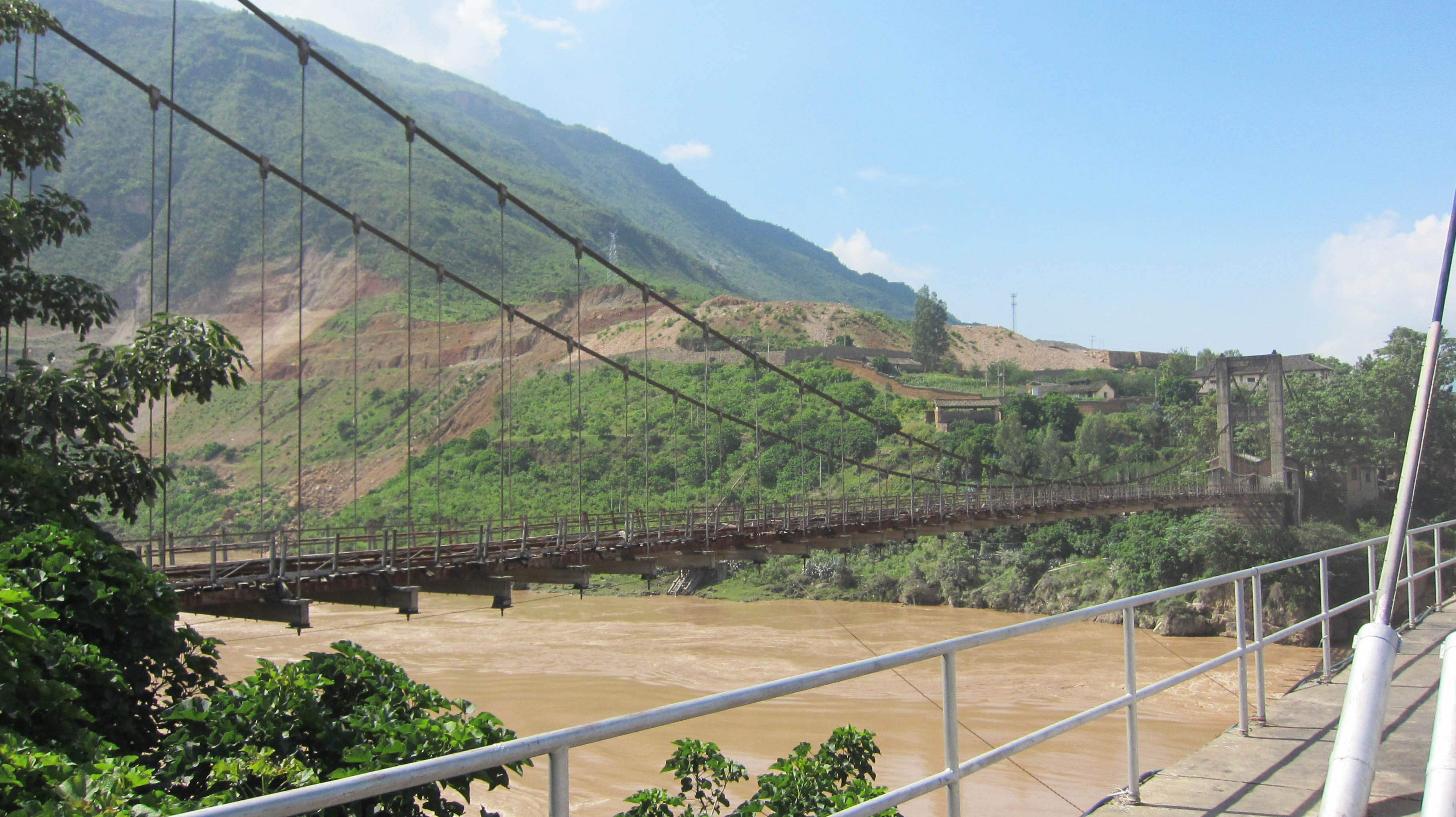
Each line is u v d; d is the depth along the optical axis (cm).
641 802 732
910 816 1739
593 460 5997
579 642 4028
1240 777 443
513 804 1967
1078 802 1819
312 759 568
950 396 7969
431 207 16050
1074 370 11819
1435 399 5453
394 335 11619
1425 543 4175
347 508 5791
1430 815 242
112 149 16812
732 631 4309
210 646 748
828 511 2786
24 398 869
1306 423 5378
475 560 1823
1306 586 3909
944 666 326
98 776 413
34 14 1075
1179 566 4334
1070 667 3244
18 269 1034
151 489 950
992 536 5303
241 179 16575
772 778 704
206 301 14325
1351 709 296
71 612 652
